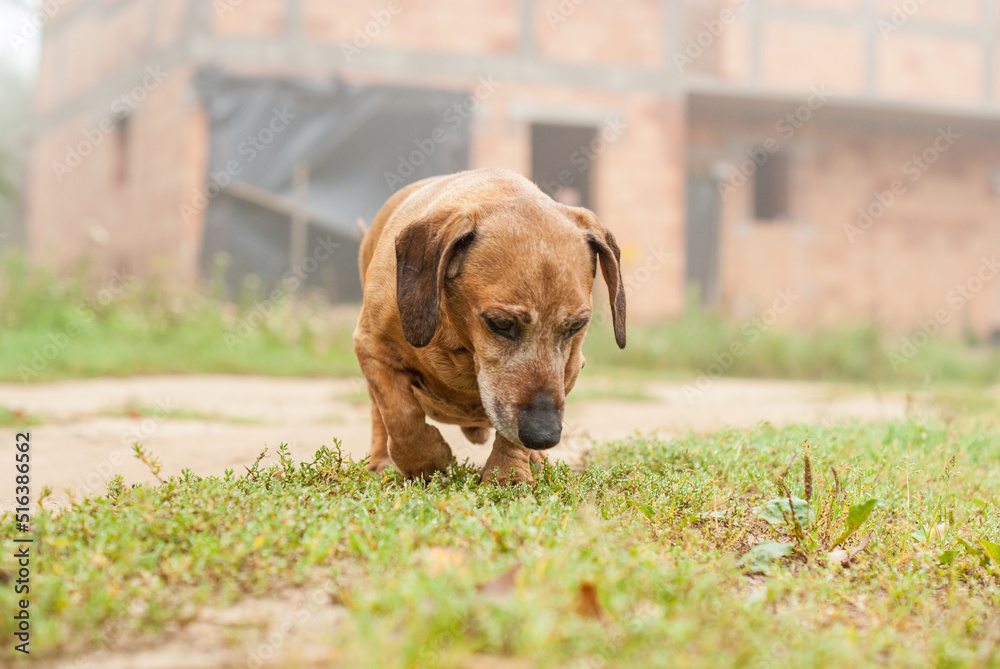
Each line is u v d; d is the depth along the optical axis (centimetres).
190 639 217
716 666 197
